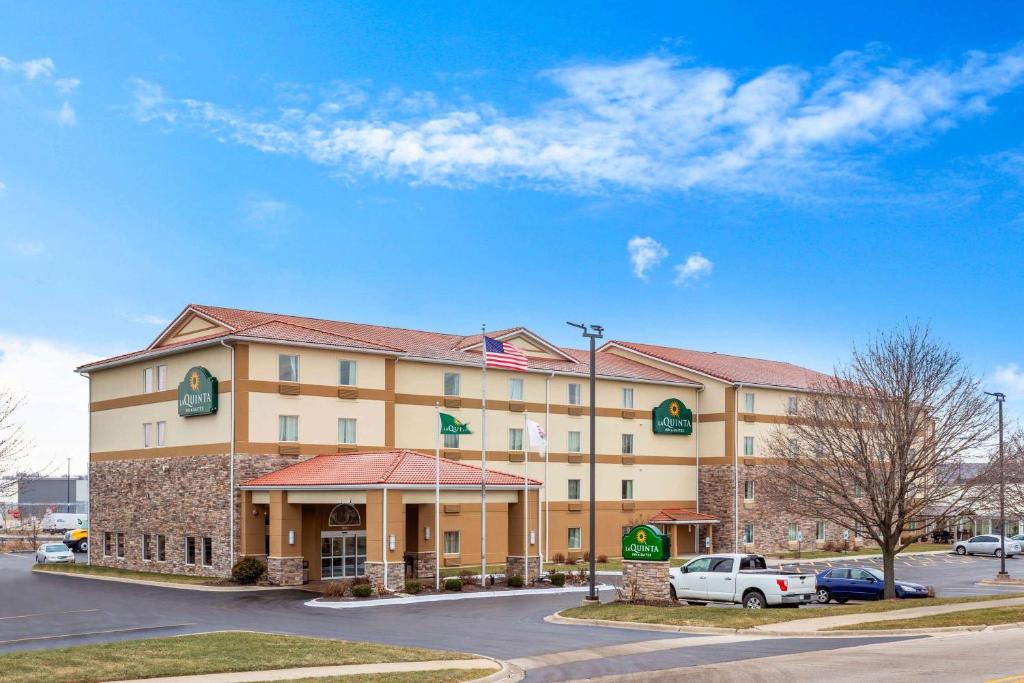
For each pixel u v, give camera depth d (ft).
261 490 145.18
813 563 196.44
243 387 149.59
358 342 163.73
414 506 152.15
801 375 241.55
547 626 94.73
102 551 180.65
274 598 124.98
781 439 163.73
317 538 147.95
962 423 121.80
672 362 223.92
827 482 124.88
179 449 160.76
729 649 74.38
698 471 219.82
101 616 104.73
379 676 62.44
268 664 67.00
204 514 153.28
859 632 81.66
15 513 272.31
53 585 144.97
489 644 81.15
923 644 72.79
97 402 185.57
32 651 72.43
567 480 196.95
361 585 123.95
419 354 174.60
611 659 71.10
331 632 90.58
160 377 168.04
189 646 75.15
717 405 217.97
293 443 153.48
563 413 198.18
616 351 235.61
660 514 209.05
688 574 110.63
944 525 124.16
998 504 135.23
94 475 184.75
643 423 211.61
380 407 164.66
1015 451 128.26
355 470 137.90
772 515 211.61
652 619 92.38
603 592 132.46
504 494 144.46
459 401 180.34
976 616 87.40
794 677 58.90
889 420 119.75
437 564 133.08
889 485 118.32
